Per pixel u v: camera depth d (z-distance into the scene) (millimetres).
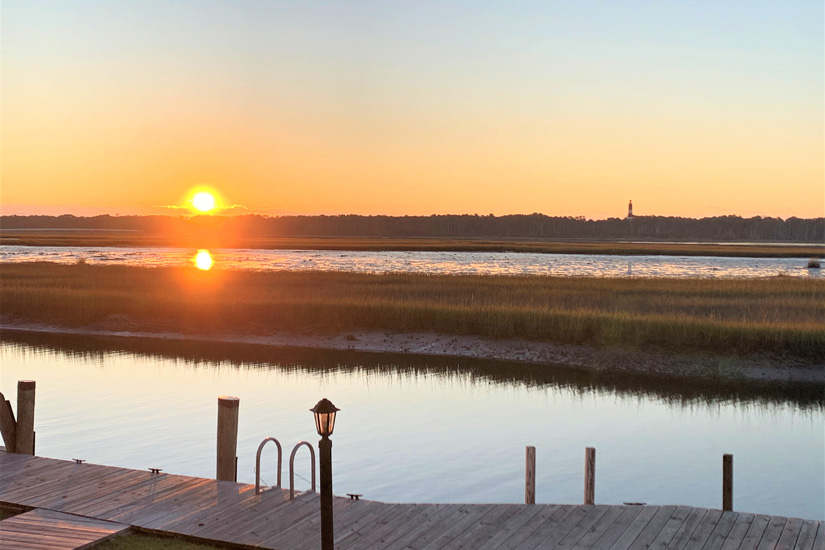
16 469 12305
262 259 85688
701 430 18297
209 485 11586
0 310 35531
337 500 10984
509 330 28750
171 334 32000
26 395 13352
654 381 23859
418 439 17016
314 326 31422
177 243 145000
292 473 11047
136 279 45312
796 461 15711
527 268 70375
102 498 10992
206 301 34156
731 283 43625
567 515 10281
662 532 9656
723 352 25844
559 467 15070
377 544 9477
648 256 105062
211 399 20594
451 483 13977
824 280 46156
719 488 14016
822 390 22766
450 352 27844
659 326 27094
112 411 19094
